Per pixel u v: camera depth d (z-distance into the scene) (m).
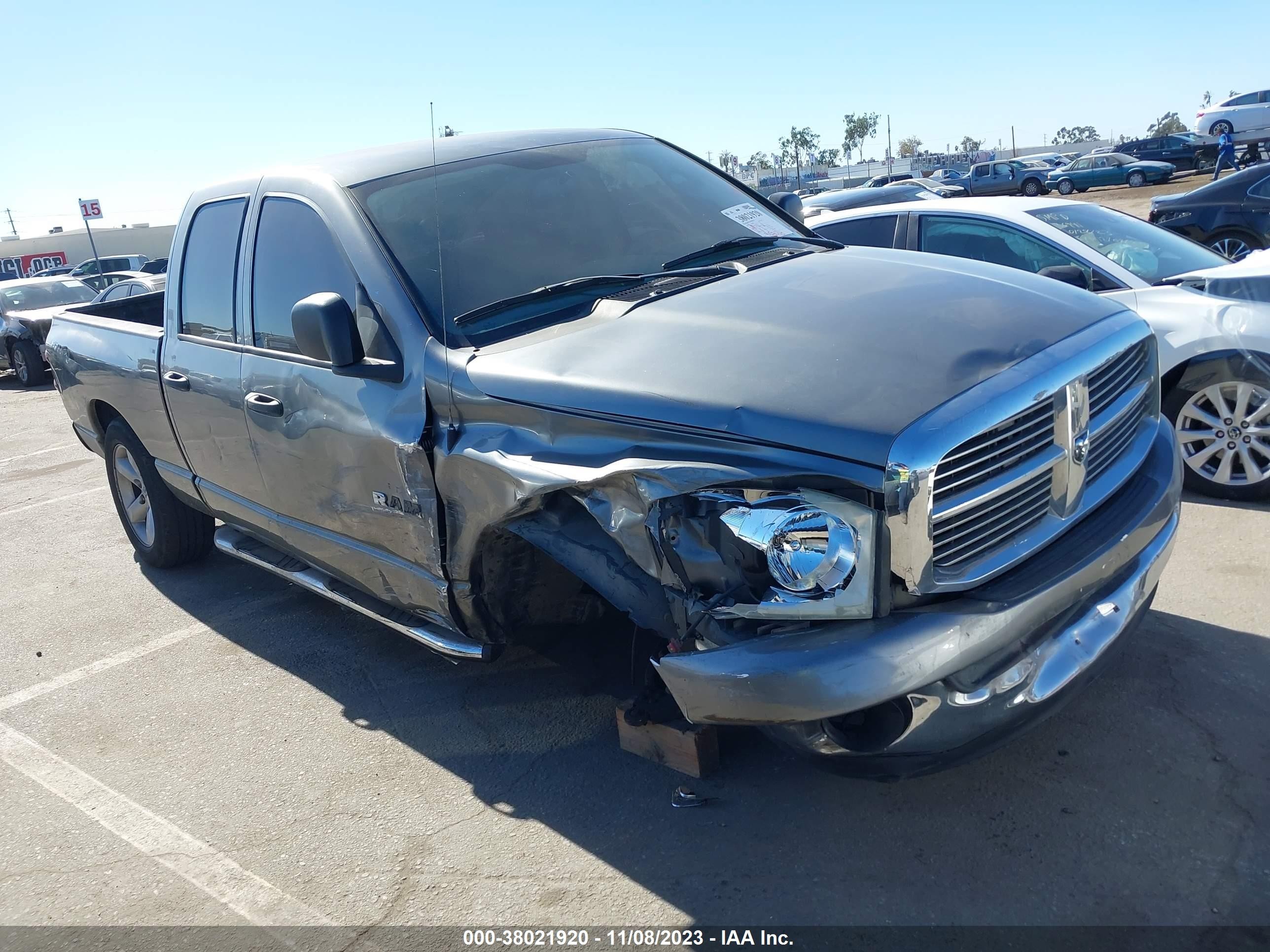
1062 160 43.72
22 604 5.73
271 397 3.89
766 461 2.42
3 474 9.33
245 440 4.15
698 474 2.47
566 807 3.24
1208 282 5.04
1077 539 2.73
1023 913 2.56
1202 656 3.62
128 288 15.57
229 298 4.27
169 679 4.55
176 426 4.75
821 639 2.37
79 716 4.30
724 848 2.94
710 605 2.52
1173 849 2.72
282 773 3.68
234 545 4.89
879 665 2.30
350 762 3.69
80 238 51.09
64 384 5.91
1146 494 2.98
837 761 2.60
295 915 2.92
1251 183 11.71
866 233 6.64
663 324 3.01
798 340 2.75
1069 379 2.63
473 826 3.22
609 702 3.87
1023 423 2.53
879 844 2.88
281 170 4.15
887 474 2.28
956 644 2.37
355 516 3.63
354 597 4.05
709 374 2.66
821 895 2.71
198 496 4.91
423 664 4.40
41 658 4.94
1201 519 4.85
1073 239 5.75
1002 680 2.51
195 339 4.50
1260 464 4.92
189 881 3.14
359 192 3.71
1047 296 3.07
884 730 2.50
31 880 3.24
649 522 2.58
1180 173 41.88
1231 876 2.60
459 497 3.12
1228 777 2.97
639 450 2.63
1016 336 2.71
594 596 3.53
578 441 2.79
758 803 3.12
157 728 4.12
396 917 2.86
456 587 3.29
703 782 3.26
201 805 3.54
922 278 3.21
